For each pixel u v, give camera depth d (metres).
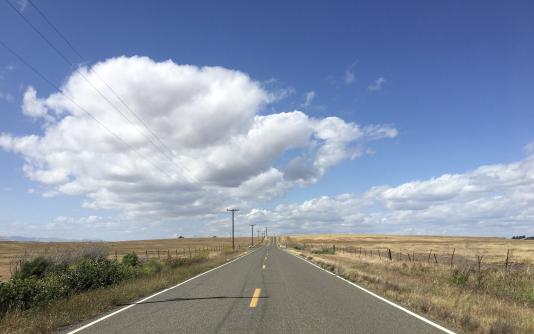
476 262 29.38
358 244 124.38
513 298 14.81
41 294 13.66
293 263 36.00
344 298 14.31
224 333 9.11
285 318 10.72
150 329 9.64
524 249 70.56
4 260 55.69
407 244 116.75
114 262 23.62
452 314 10.43
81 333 9.31
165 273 24.83
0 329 9.41
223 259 43.19
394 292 15.21
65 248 26.86
